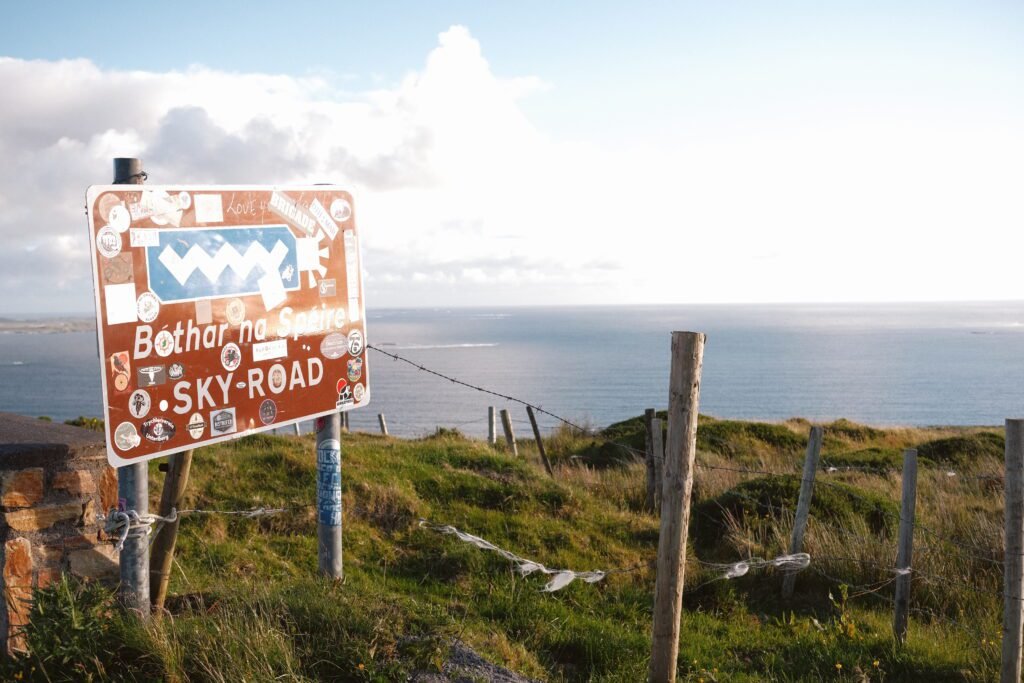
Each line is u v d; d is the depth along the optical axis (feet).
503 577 24.35
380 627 15.79
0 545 14.43
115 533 14.65
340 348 18.57
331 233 18.29
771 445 66.08
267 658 13.64
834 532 30.30
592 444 59.77
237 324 16.06
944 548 29.01
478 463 38.58
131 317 14.03
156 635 13.79
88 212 13.32
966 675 20.39
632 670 19.02
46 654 12.99
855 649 22.25
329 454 19.02
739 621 24.93
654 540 31.37
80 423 36.65
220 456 34.01
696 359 15.60
